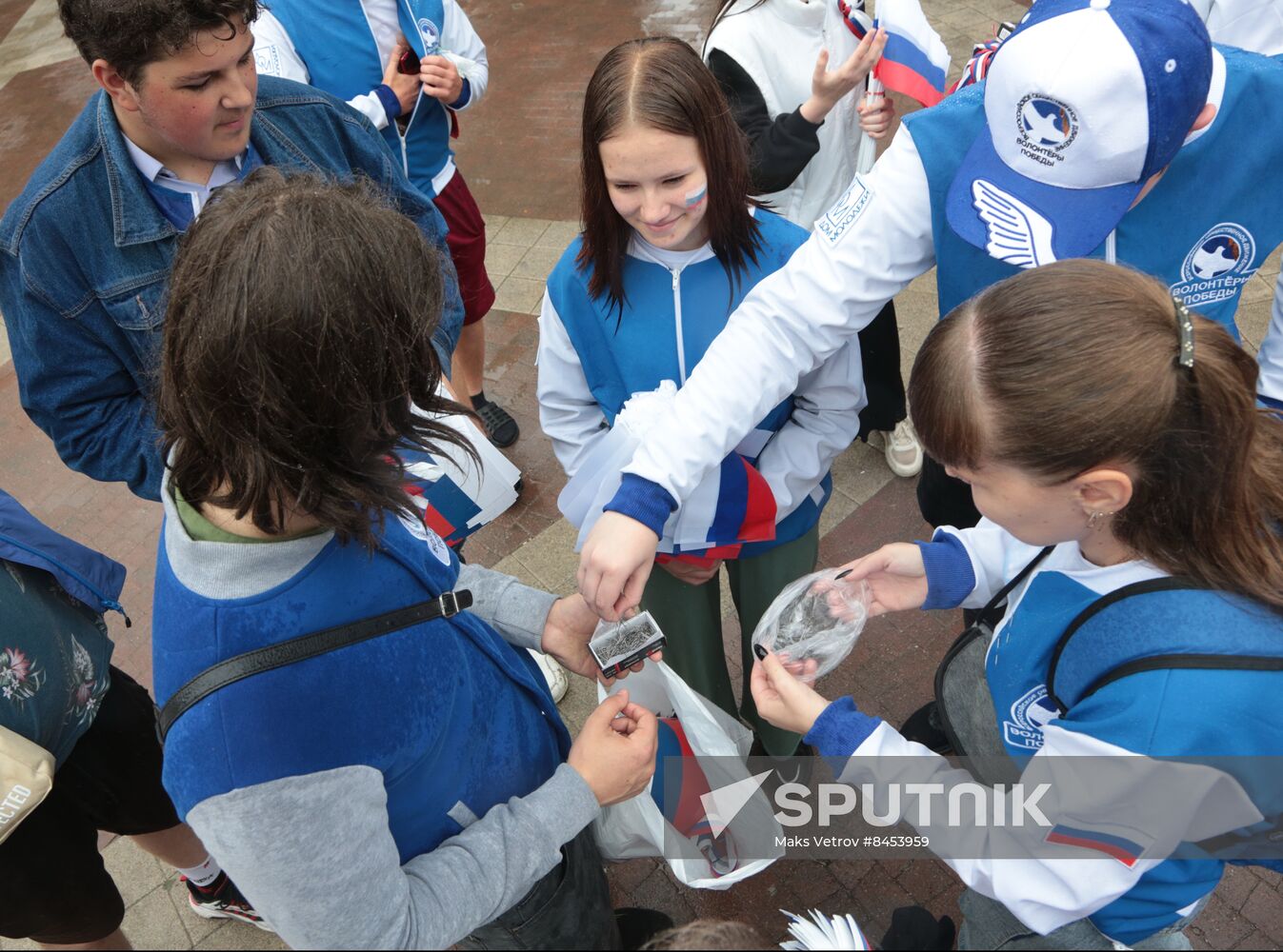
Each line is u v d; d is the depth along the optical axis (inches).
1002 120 58.1
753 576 86.0
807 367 69.4
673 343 75.2
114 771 79.0
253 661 41.0
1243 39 83.6
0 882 71.7
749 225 72.8
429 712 46.2
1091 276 42.8
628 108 64.2
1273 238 64.4
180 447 40.5
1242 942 84.6
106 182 72.5
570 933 58.8
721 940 35.3
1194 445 40.6
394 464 42.4
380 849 43.4
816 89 93.2
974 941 52.9
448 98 114.9
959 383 43.3
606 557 62.6
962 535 66.0
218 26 65.6
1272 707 40.8
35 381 77.0
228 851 40.3
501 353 162.6
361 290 36.8
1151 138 54.0
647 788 68.0
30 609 68.8
